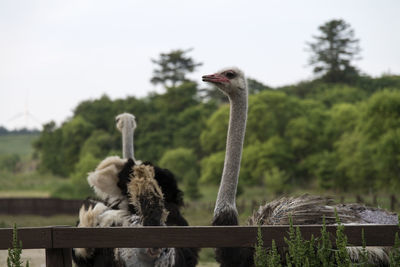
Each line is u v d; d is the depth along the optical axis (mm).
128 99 87750
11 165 99875
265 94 66875
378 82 64625
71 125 82375
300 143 61188
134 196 4234
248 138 64000
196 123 80250
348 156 49156
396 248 3432
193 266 4715
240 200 40719
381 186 39969
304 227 3551
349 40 96875
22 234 3602
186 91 90125
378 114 43969
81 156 73312
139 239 3533
